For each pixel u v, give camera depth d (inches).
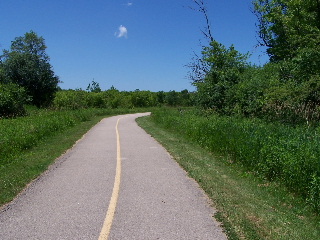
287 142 352.8
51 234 205.9
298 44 737.6
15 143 526.0
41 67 2175.2
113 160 461.7
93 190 308.0
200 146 576.1
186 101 2694.4
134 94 2947.8
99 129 960.9
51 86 2197.3
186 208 255.1
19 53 2223.2
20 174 367.2
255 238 197.8
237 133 465.1
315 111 579.8
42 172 384.8
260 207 259.8
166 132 818.8
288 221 233.1
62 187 318.7
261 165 355.6
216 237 200.7
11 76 2103.8
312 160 280.4
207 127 590.9
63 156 495.8
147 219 231.8
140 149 561.9
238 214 238.4
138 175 369.4
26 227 217.3
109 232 209.0
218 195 286.0
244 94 735.1
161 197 284.7
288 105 614.9
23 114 1266.0
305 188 279.3
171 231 210.2
